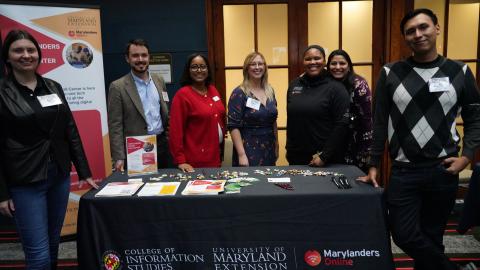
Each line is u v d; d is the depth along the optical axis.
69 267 2.62
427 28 1.71
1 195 1.76
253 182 1.97
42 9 2.70
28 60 1.79
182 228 1.78
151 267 1.80
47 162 1.88
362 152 2.51
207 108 2.53
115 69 3.44
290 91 2.55
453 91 1.73
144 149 2.19
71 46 2.81
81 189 3.00
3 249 2.97
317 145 2.39
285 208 1.76
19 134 1.80
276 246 1.77
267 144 2.58
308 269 1.76
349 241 1.75
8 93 1.78
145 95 2.66
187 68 2.55
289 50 3.57
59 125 1.94
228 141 3.26
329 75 2.47
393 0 3.38
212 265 1.78
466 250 2.72
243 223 1.77
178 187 1.91
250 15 3.53
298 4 3.51
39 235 1.90
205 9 3.37
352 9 3.51
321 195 1.76
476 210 2.31
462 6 3.44
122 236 1.79
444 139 1.77
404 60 1.86
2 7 2.60
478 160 3.61
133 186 1.93
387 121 1.93
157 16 3.38
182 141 2.49
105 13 3.38
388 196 1.93
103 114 2.99
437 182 1.81
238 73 3.61
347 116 2.28
